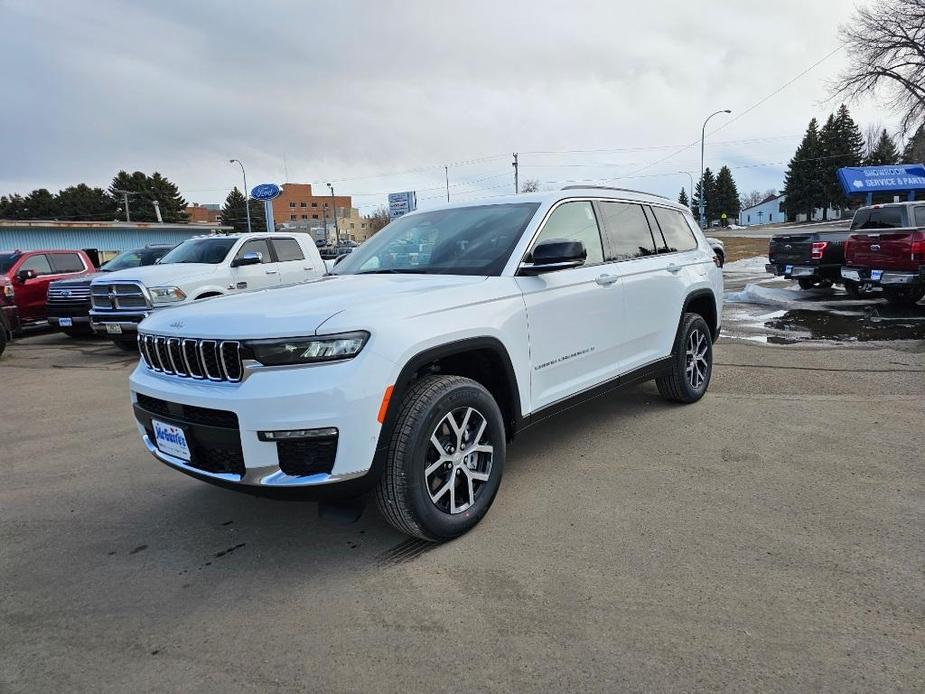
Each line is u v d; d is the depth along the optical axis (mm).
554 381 3775
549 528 3199
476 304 3223
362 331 2689
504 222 3910
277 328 2658
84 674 2236
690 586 2623
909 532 3021
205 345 2812
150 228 36688
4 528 3506
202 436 2803
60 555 3158
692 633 2314
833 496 3455
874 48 36438
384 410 2713
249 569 2939
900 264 9969
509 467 4090
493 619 2453
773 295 13102
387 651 2289
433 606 2562
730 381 6227
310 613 2557
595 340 4098
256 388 2611
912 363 6754
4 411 6379
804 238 13047
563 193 4121
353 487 2699
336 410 2588
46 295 12508
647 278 4625
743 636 2285
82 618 2590
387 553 3031
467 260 3719
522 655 2234
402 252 4102
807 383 6051
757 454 4148
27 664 2301
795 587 2590
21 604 2715
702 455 4168
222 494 3887
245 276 9844
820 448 4227
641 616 2428
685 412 5172
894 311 10641
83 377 8148
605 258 4355
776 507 3344
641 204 4977
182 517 3559
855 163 78938
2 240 31219
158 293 8812
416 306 2973
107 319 9289
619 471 3938
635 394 5809
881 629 2303
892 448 4180
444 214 4375
